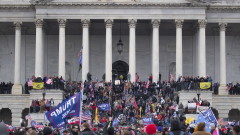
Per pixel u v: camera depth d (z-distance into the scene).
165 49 104.75
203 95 84.81
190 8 95.50
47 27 102.12
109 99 79.56
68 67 104.19
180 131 27.48
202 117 37.50
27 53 103.50
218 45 104.12
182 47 104.19
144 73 104.44
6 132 21.20
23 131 32.56
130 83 84.69
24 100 90.06
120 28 104.06
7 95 90.06
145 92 83.25
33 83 83.88
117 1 95.25
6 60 104.06
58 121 36.62
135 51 101.62
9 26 102.69
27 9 98.00
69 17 94.94
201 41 95.44
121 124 62.59
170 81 89.38
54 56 103.62
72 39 104.44
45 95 83.06
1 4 96.94
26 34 103.56
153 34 95.44
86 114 56.16
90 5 94.94
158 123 58.44
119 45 94.81
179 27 95.44
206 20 95.62
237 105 90.56
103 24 103.56
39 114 71.38
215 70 103.75
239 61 105.44
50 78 85.69
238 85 93.69
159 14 95.31
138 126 51.34
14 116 90.00
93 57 104.44
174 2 95.31
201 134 24.89
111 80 93.69
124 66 104.88
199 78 86.94
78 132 32.41
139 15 95.38
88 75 89.12
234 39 105.50
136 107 74.88
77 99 37.06
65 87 86.44
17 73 98.19
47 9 94.81
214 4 98.69
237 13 99.75
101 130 46.06
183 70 103.88
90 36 104.31
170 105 78.19
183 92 84.12
